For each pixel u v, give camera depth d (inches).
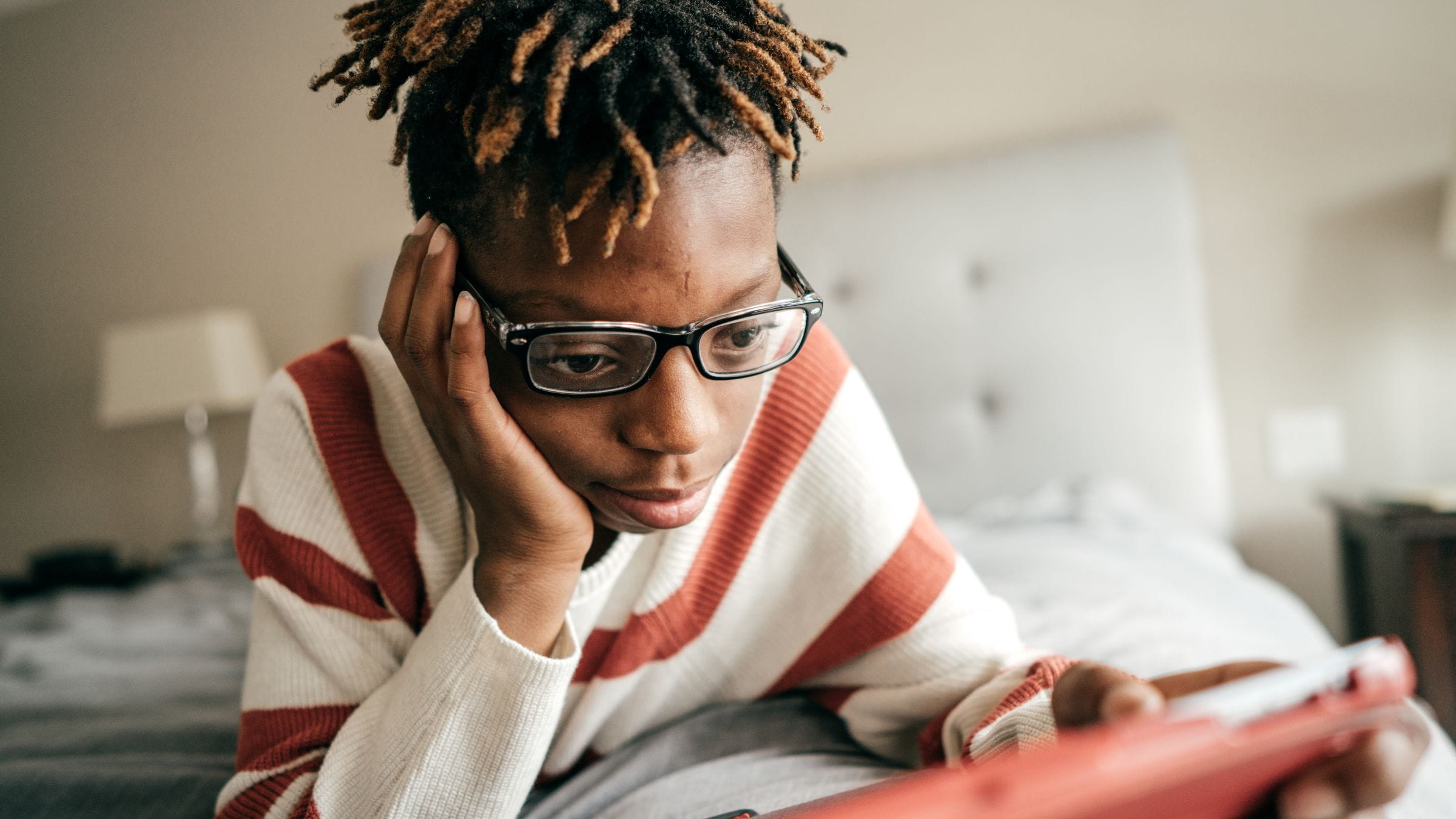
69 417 110.7
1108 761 11.6
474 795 22.1
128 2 105.3
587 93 18.5
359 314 97.7
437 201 21.3
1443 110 77.2
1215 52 81.2
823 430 27.0
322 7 100.1
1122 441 77.9
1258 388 81.5
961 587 27.8
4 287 111.0
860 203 84.2
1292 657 37.5
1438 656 57.7
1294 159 80.2
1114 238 79.0
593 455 20.4
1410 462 78.5
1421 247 77.9
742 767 26.8
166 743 36.1
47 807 30.1
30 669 52.1
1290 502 81.2
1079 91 83.7
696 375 19.6
